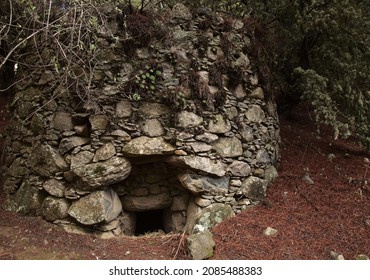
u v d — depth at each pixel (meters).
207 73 4.24
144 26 4.02
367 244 3.72
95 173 3.84
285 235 3.82
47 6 3.60
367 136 5.16
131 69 4.00
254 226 3.96
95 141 3.91
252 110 4.51
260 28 4.80
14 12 3.78
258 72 4.67
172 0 4.60
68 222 3.86
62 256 3.42
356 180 4.88
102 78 3.94
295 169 5.00
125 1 4.15
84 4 3.31
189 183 4.04
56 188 3.93
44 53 4.11
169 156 4.03
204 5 4.77
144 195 4.37
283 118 6.96
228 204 4.18
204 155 4.06
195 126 4.04
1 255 3.32
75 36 3.61
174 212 4.46
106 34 3.93
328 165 5.25
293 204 4.34
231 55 4.41
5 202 4.20
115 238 3.88
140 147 3.87
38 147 4.07
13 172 4.30
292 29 5.17
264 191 4.42
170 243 3.76
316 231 3.90
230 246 3.65
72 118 3.96
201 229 3.86
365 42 4.96
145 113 4.00
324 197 4.48
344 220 4.10
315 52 5.30
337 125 4.59
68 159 3.92
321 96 4.54
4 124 6.23
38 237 3.65
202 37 4.25
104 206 3.85
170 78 4.07
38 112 4.12
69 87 3.82
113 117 3.93
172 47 4.11
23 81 4.43
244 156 4.38
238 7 5.09
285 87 5.88
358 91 5.00
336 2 4.61
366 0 4.78
